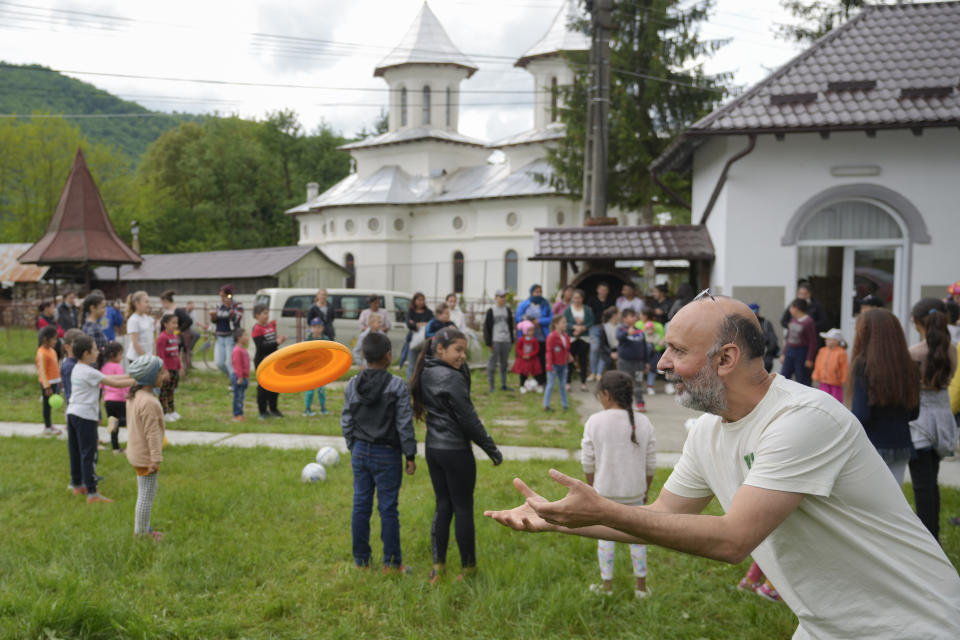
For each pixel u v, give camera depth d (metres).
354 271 42.41
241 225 60.53
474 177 42.47
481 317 35.59
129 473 7.51
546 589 4.71
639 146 24.52
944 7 14.53
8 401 12.73
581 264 19.23
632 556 4.61
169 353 10.37
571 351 13.77
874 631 1.98
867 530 1.96
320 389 11.48
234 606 4.49
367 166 46.44
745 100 13.10
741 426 2.04
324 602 4.54
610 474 4.49
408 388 4.93
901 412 4.38
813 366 10.17
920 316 4.85
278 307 17.61
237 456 8.23
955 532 5.53
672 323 2.07
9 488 6.86
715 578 4.95
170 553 5.13
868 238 12.91
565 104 26.20
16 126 50.44
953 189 12.41
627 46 24.84
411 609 4.39
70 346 6.64
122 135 102.81
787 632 4.14
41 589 4.49
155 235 58.31
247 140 62.62
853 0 25.31
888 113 12.09
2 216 50.22
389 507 4.94
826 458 1.87
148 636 3.99
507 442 9.07
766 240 13.11
